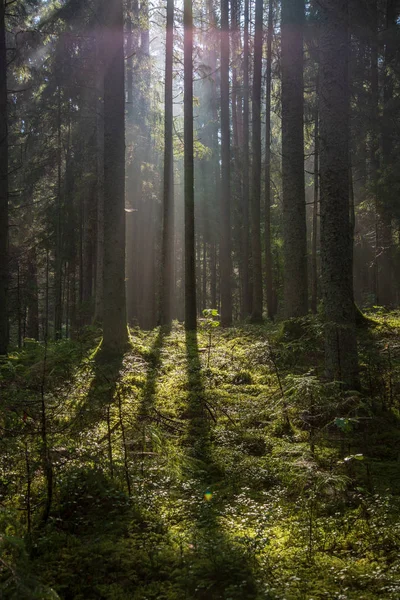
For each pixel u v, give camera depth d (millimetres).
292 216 13453
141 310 29531
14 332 37531
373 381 8711
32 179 25406
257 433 7465
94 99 22938
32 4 20234
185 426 7855
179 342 13531
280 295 31844
